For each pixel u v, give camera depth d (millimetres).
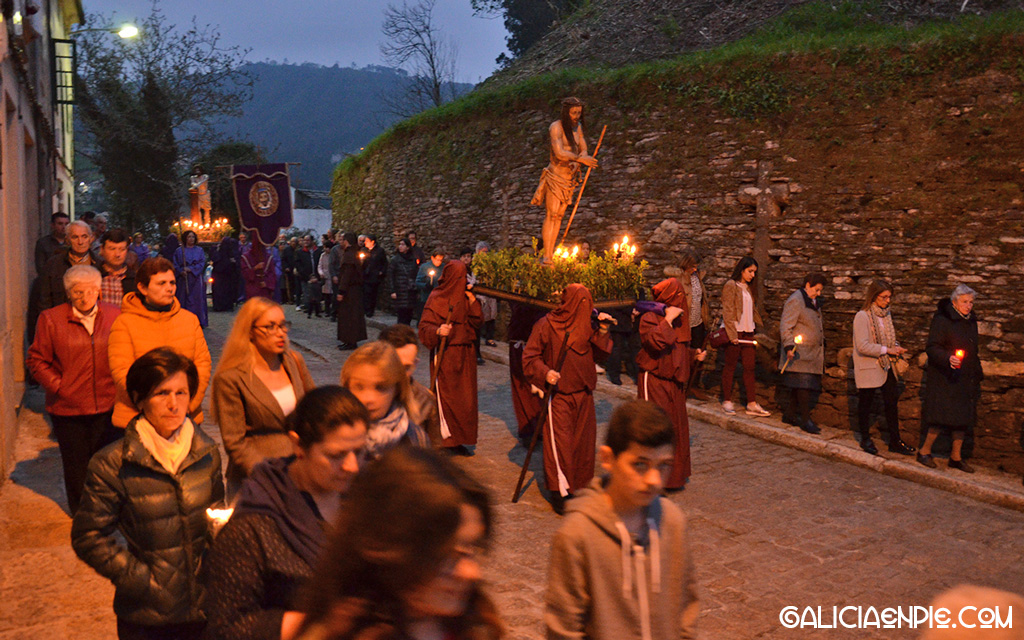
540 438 7973
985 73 8047
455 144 15477
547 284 8016
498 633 1436
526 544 5500
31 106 10312
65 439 4910
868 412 7887
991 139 7988
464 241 15188
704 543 5688
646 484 2289
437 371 7383
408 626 1307
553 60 15297
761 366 9523
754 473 7406
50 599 4312
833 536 5898
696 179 10312
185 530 2926
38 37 10016
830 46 9195
